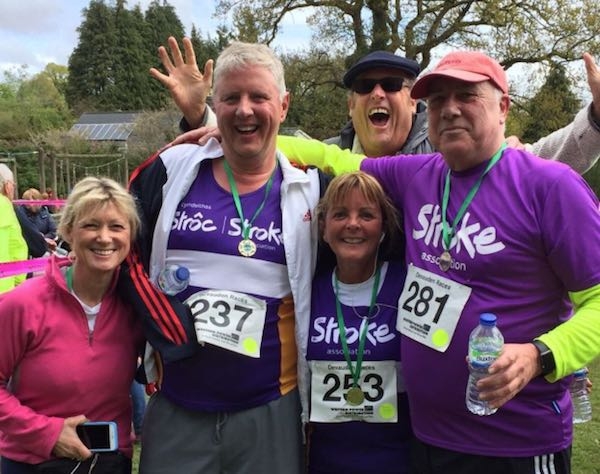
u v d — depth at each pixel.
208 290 2.49
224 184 2.63
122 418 2.54
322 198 2.63
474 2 18.19
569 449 2.23
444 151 2.24
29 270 5.10
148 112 39.12
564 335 2.00
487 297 2.14
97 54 64.25
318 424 2.60
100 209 2.36
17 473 2.40
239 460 2.53
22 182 29.22
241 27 19.38
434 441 2.28
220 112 2.50
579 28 17.39
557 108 17.95
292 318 2.62
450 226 2.25
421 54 19.38
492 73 2.18
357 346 2.55
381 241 2.60
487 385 1.92
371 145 3.55
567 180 2.07
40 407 2.38
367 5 18.72
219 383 2.48
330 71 20.12
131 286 2.48
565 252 2.04
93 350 2.44
